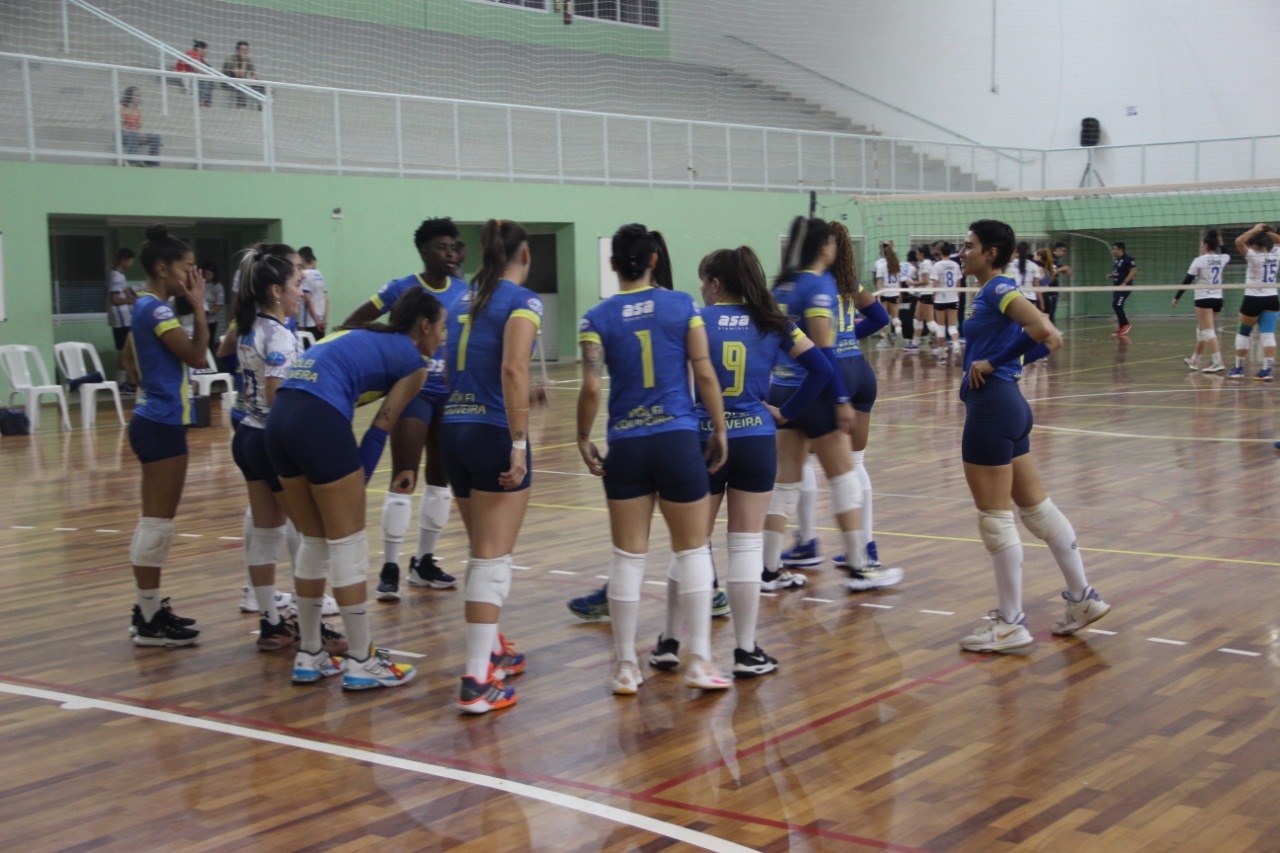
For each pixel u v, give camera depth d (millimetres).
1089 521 8023
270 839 3678
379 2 23047
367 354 4977
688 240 25016
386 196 20609
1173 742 4277
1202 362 19703
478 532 4816
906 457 11008
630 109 26766
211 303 18000
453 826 3744
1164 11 30172
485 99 24438
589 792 3988
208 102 18984
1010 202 30453
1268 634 5477
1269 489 8898
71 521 8797
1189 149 30250
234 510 9148
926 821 3697
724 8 28266
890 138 28531
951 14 30766
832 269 6566
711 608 5504
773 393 6410
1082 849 3486
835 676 5121
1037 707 4668
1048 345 5133
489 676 4828
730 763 4211
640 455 4793
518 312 4676
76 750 4438
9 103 16828
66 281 18656
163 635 5730
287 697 5016
